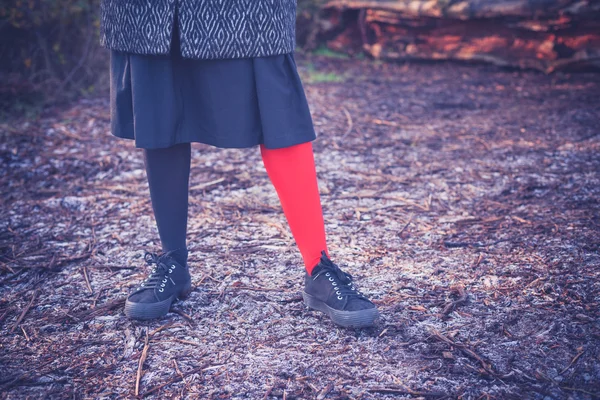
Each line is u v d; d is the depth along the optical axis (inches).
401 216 104.4
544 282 78.5
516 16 216.5
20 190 121.0
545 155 133.0
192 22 60.8
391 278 82.1
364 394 58.1
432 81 217.5
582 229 94.0
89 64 199.9
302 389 59.2
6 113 170.6
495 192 113.9
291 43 65.5
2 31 187.0
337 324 70.3
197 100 65.7
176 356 65.5
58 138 151.8
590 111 165.5
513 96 189.2
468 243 92.6
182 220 74.9
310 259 72.1
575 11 200.7
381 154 139.6
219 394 58.9
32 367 63.9
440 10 231.9
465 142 146.0
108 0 66.0
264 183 122.8
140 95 64.1
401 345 66.1
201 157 140.1
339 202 111.8
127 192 118.7
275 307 75.3
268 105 63.2
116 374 62.6
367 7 261.6
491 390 58.0
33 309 76.5
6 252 93.5
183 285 76.3
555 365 61.6
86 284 82.9
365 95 197.3
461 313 72.4
